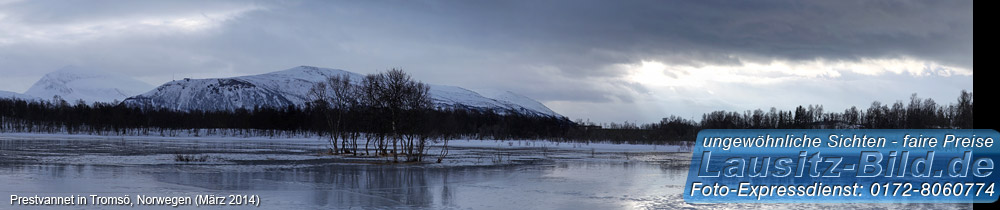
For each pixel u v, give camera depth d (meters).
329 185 34.59
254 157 61.47
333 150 80.62
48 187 31.03
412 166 50.66
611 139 154.25
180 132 198.12
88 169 42.28
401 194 31.02
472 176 41.50
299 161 55.81
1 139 113.19
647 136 155.25
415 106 58.47
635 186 35.66
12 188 30.38
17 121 197.38
